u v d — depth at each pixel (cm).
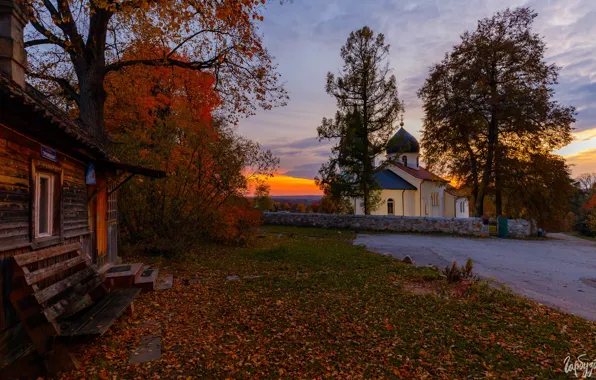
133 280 838
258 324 644
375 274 1073
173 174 1291
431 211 4666
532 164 2869
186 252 1397
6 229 446
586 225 4028
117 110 1702
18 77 526
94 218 834
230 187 1471
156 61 1249
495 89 2906
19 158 482
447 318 671
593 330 611
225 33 1256
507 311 705
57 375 442
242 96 1484
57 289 491
